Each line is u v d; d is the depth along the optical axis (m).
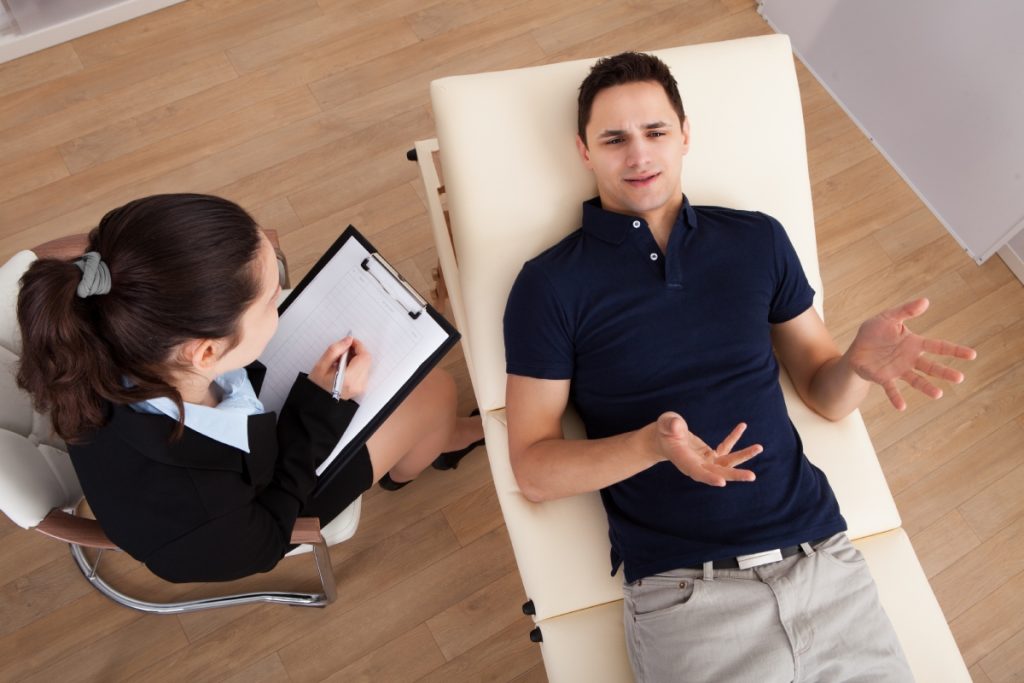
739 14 2.65
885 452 2.13
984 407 2.19
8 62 2.41
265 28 2.52
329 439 1.28
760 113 1.66
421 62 2.51
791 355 1.58
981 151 2.22
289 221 2.29
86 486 1.16
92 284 0.95
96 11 2.43
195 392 1.15
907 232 2.41
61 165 2.30
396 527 2.00
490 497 2.04
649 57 1.52
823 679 1.28
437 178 1.82
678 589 1.34
